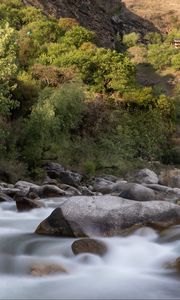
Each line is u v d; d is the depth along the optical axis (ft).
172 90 237.25
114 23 353.92
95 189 66.44
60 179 73.15
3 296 23.07
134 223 32.68
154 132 126.00
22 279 25.57
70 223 32.40
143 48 306.96
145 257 28.86
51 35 155.74
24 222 38.86
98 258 28.40
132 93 129.08
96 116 108.47
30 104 95.71
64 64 130.11
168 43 367.66
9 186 62.13
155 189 63.57
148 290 24.16
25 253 29.53
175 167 119.85
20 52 125.70
